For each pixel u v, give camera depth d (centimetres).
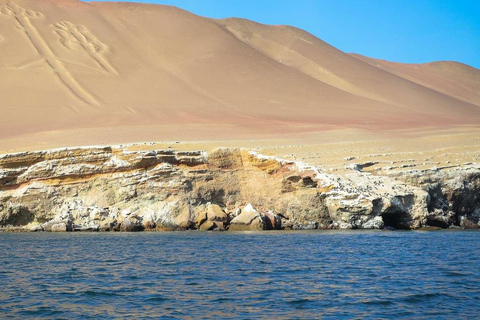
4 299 1938
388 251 3022
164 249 3117
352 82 10612
